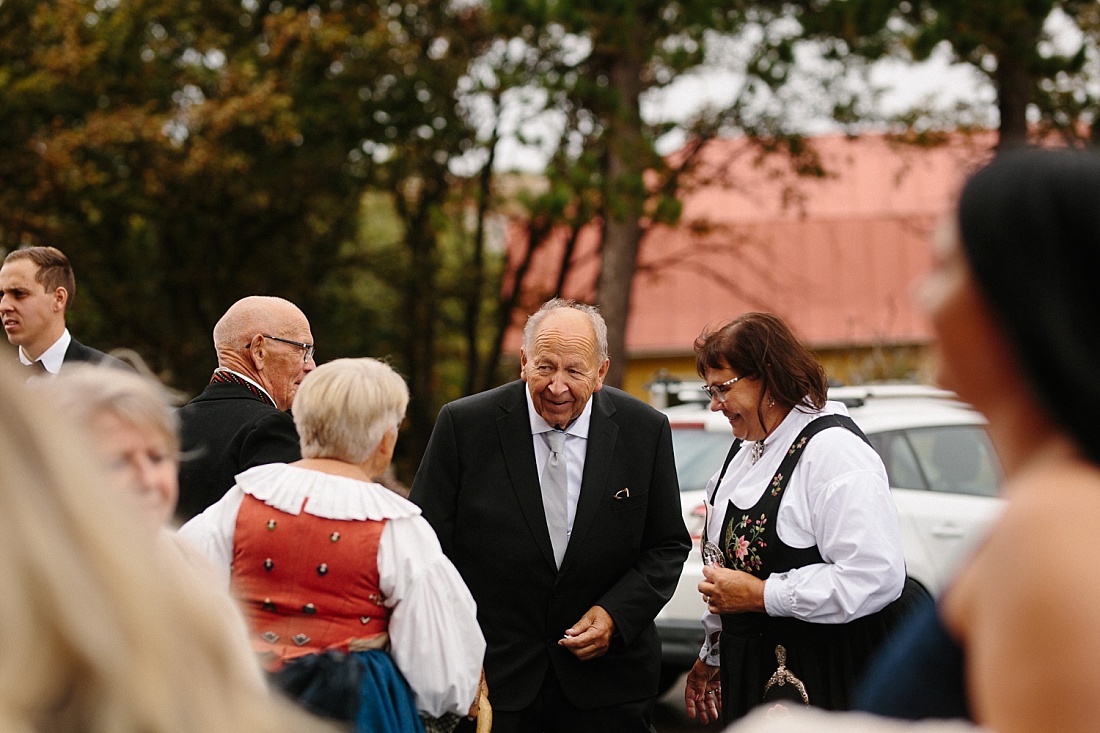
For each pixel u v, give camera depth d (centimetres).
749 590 324
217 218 1783
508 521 374
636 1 1409
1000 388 110
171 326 1919
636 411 392
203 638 103
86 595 92
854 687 319
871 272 2464
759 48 1595
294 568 278
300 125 1675
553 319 374
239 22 1838
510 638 371
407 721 277
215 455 366
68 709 92
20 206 1647
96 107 1678
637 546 383
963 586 115
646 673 380
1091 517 99
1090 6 1430
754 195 1942
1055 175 108
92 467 99
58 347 474
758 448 343
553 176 1423
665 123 1670
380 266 2055
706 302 2514
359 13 1772
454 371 2378
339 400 289
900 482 587
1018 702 98
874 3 1398
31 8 1661
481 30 1842
